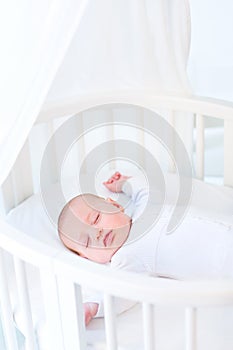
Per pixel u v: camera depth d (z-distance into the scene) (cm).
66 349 91
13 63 101
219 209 143
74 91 156
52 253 83
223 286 72
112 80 159
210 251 118
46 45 96
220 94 182
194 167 179
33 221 138
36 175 159
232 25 169
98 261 129
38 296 116
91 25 147
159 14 145
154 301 73
